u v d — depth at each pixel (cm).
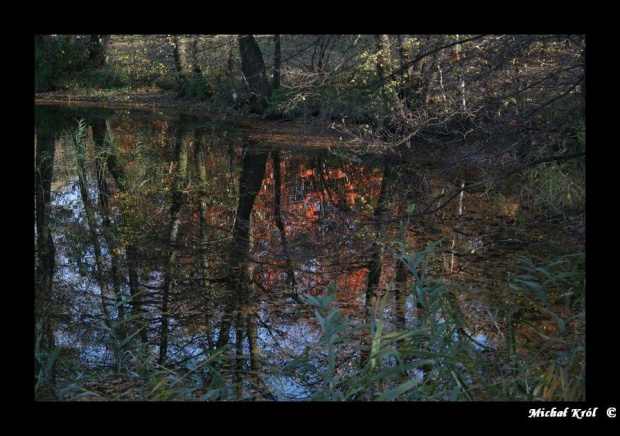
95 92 1806
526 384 321
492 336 420
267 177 935
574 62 663
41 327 464
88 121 1388
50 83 1853
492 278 516
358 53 985
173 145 1143
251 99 1292
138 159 1042
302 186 887
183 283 555
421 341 405
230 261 604
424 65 871
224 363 413
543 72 700
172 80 1780
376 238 641
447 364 340
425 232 648
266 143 1136
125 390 374
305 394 371
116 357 419
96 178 928
